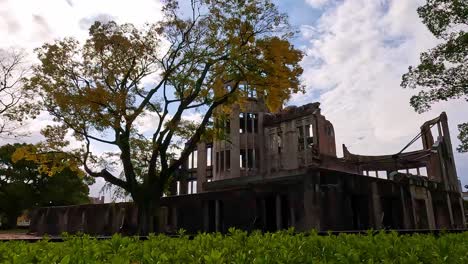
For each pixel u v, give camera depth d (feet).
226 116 90.12
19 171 166.71
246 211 75.31
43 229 133.69
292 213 72.43
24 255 11.80
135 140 73.51
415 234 16.39
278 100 80.23
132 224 100.32
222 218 80.84
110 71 77.46
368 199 80.33
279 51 73.61
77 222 120.57
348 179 77.10
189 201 87.97
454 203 121.19
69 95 72.84
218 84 82.99
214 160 140.87
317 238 14.67
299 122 128.77
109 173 76.74
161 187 76.23
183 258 11.89
